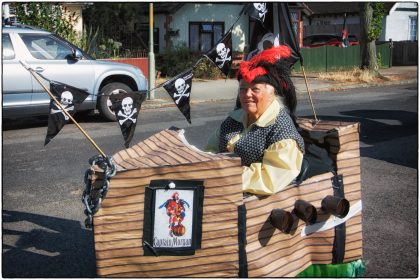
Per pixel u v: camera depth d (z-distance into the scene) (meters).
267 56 3.14
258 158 3.13
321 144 3.43
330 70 21.97
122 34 20.34
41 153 7.38
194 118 10.45
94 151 7.43
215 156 2.86
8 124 10.05
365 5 19.30
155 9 20.66
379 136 8.51
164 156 2.91
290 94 3.32
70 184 5.88
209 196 2.73
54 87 2.93
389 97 14.27
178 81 3.28
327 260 3.26
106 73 10.04
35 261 3.90
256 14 3.64
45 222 4.73
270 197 2.94
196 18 21.02
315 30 29.69
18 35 9.23
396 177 6.14
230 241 2.79
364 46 19.75
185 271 2.74
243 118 3.33
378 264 3.81
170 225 2.68
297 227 3.07
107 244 2.61
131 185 2.61
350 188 3.36
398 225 4.61
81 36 15.89
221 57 3.51
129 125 3.08
